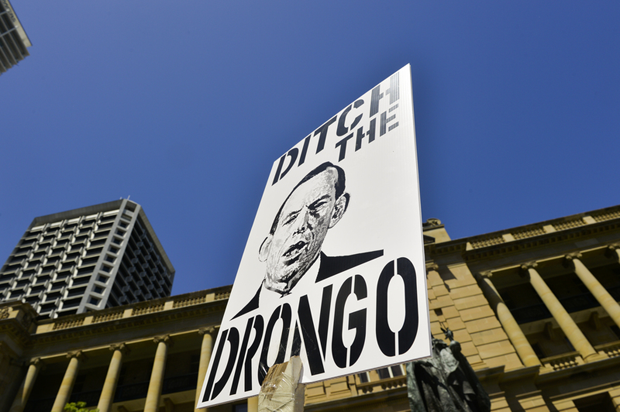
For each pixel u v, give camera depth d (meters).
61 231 110.06
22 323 30.41
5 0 83.06
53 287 94.44
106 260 100.50
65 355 29.27
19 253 105.00
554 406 21.34
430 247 29.52
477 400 8.29
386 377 22.88
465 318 25.08
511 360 22.55
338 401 21.11
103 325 30.30
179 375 29.53
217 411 25.41
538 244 29.91
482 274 28.59
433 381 8.30
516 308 30.22
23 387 27.53
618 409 20.86
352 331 8.27
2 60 85.12
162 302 31.75
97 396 29.48
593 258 30.64
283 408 7.31
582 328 29.08
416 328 7.44
